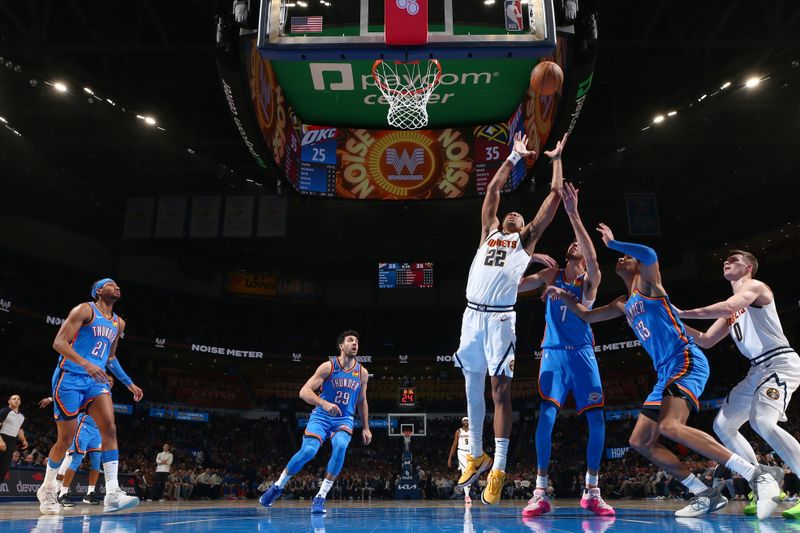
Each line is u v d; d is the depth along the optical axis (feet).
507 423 15.02
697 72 68.90
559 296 17.84
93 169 91.04
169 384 118.21
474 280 15.08
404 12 20.35
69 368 18.28
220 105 75.61
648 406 16.01
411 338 124.36
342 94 41.75
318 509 20.53
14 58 63.82
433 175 43.98
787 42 58.65
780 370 15.05
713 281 109.09
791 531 11.00
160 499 57.31
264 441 112.06
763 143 85.66
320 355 121.08
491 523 14.48
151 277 109.09
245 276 114.62
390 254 116.57
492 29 21.27
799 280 97.14
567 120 34.53
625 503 40.06
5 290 89.20
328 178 43.88
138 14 58.49
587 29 31.55
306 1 21.67
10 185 88.63
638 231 86.28
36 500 37.24
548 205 15.33
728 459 14.35
